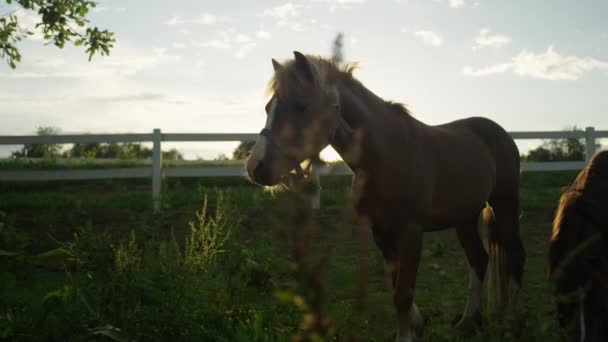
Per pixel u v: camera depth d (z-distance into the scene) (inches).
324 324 44.9
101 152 681.0
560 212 96.3
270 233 247.4
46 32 307.7
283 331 121.3
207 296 131.9
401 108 146.7
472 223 169.9
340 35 48.3
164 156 645.3
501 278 157.5
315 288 44.4
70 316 122.5
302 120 123.0
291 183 44.1
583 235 89.0
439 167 145.6
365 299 48.3
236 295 147.3
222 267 169.0
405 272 130.0
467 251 168.6
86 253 151.4
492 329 105.7
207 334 121.3
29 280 192.9
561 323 84.3
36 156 531.2
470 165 156.9
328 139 125.6
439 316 160.2
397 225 133.9
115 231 261.9
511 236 176.7
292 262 43.9
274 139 122.5
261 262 189.9
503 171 177.3
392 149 133.2
